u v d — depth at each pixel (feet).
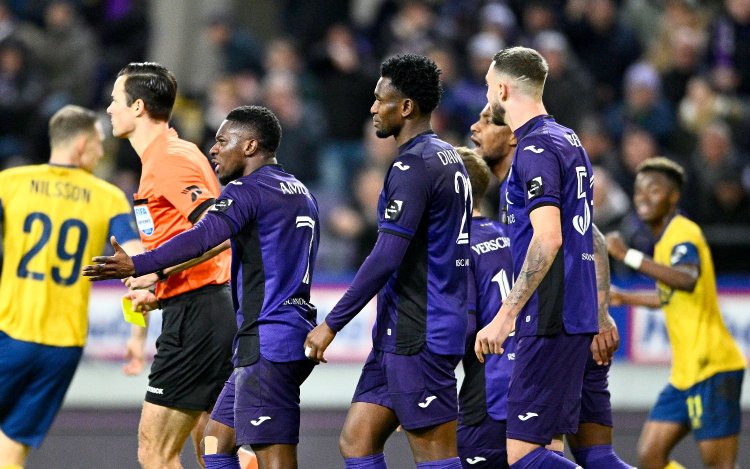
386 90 59.41
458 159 60.18
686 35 147.02
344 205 132.67
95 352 107.65
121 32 152.05
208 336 64.85
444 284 58.95
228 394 63.82
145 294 66.95
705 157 125.08
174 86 66.59
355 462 60.18
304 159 136.26
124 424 102.58
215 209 58.44
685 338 78.43
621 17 158.20
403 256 57.57
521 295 57.31
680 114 141.38
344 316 57.47
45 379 74.28
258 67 150.51
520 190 60.49
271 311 59.72
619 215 117.50
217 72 154.92
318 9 156.46
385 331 59.36
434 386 58.80
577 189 59.77
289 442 60.44
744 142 141.28
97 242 75.10
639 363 110.52
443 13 155.74
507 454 61.82
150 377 65.62
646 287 110.11
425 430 59.16
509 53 61.16
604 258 66.23
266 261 59.62
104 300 107.65
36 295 73.46
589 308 59.93
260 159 61.11
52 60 142.10
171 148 64.75
